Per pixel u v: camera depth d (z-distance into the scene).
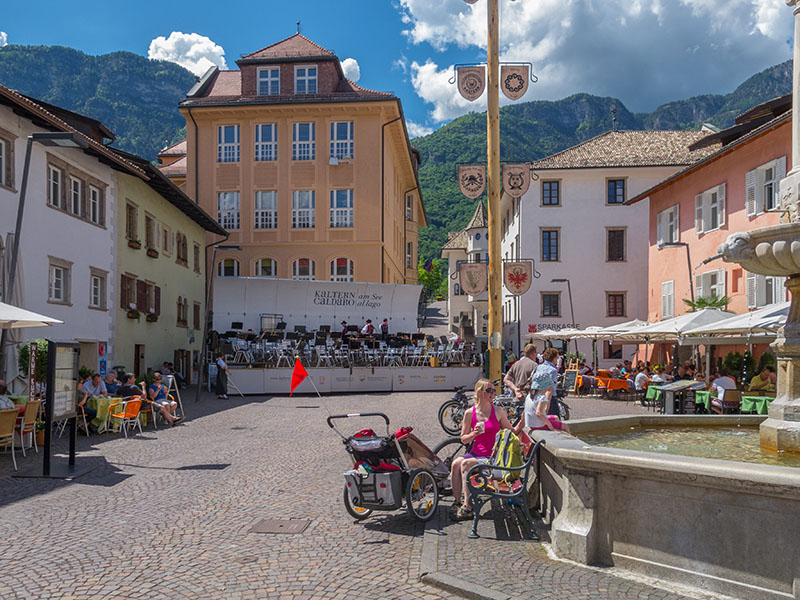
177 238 32.94
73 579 5.49
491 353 14.46
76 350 11.05
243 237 41.72
